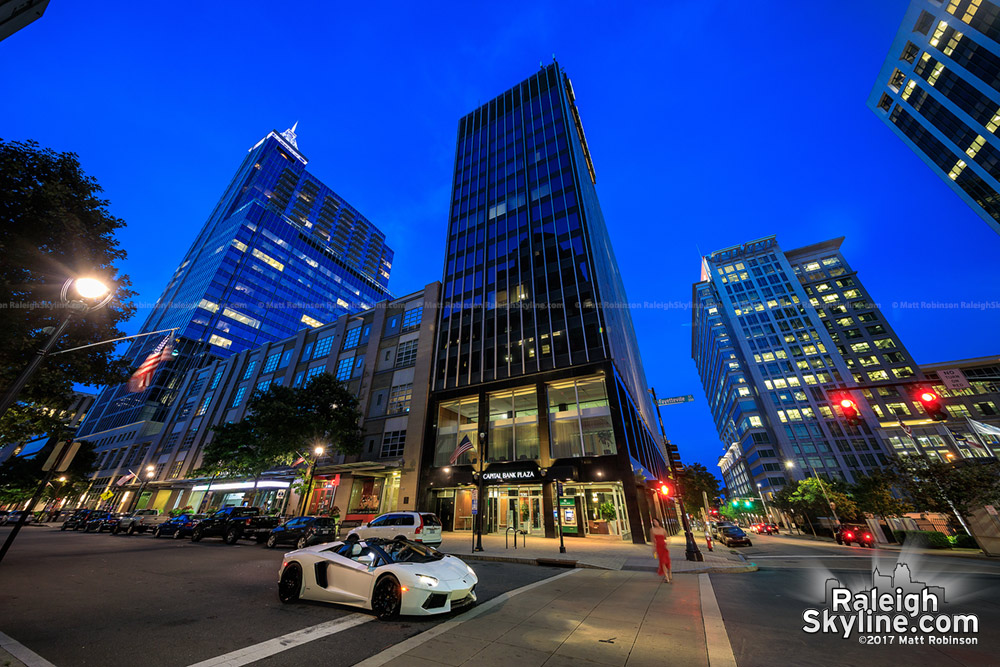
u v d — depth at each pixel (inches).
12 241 451.8
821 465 2790.4
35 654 184.4
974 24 2103.8
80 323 536.7
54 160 503.5
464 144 2113.7
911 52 2450.8
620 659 183.2
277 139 5083.7
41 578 371.2
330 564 290.2
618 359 1263.5
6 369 534.3
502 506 1061.1
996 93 2062.0
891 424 2743.6
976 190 2306.8
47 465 331.6
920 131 2541.8
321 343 1782.7
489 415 1203.9
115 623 238.5
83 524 1241.4
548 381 1143.6
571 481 977.5
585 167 2139.5
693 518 2554.1
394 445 1273.4
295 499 1365.7
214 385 2171.5
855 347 3147.1
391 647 199.9
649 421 1903.3
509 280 1425.9
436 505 1138.7
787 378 3169.3
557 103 1895.9
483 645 202.7
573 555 614.5
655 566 514.3
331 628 233.0
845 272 3518.7
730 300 3752.5
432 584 254.7
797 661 179.5
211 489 1544.0
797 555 770.2
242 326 3198.8
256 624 240.7
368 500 1226.6
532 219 1555.1
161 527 965.8
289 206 4699.8
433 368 1375.5
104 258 557.0
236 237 3553.2
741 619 256.1
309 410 1053.2
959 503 996.6
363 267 5177.2
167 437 2164.1
